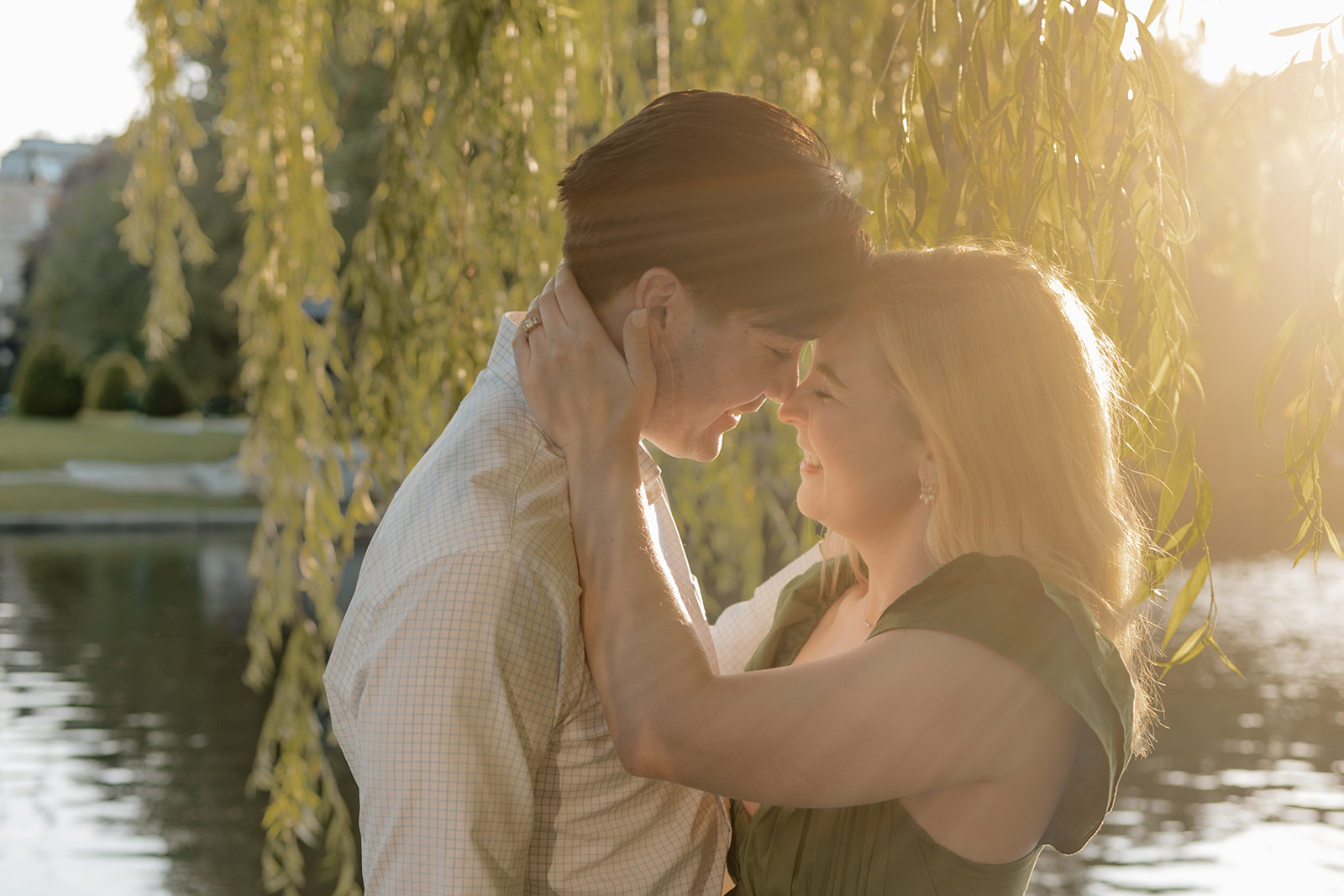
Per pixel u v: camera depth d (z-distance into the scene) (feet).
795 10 13.01
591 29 12.11
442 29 10.09
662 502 5.29
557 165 10.86
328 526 11.38
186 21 13.61
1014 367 4.27
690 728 3.94
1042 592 3.99
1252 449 30.73
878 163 12.02
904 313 4.38
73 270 95.86
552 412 4.24
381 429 10.55
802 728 3.90
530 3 9.51
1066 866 19.43
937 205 5.80
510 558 3.92
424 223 10.21
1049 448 4.27
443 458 4.18
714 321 4.26
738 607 6.14
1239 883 18.65
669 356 4.33
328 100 12.53
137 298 94.27
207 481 78.02
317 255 12.38
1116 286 5.43
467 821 3.83
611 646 4.06
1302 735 26.91
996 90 6.19
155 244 14.55
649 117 4.25
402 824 3.88
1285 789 23.17
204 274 76.59
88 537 63.62
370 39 13.44
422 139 10.12
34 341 133.49
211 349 86.43
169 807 22.67
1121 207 5.44
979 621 3.90
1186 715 28.71
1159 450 5.46
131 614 43.06
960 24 5.65
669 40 13.94
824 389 4.60
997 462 4.25
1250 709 29.19
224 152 12.75
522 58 9.64
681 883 4.59
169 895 18.54
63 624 41.16
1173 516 5.34
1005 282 4.37
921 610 3.98
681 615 4.09
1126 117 5.51
